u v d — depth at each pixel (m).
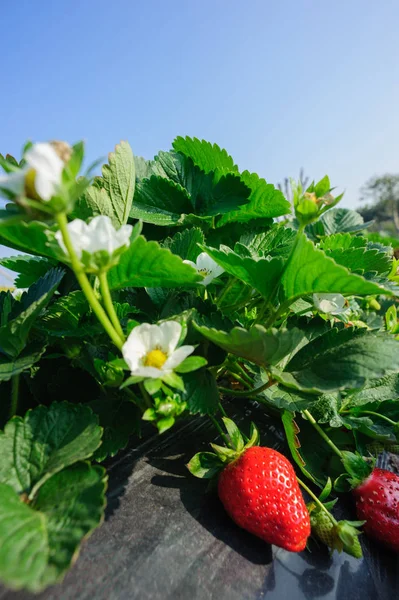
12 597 0.11
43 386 0.18
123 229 0.12
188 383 0.14
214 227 0.26
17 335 0.14
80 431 0.13
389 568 0.18
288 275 0.15
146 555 0.13
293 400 0.16
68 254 0.12
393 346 0.14
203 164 0.27
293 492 0.16
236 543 0.15
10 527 0.10
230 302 0.22
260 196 0.24
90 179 0.11
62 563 0.09
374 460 0.20
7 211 0.13
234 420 0.22
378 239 0.47
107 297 0.13
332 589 0.15
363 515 0.18
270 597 0.14
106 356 0.17
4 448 0.13
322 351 0.16
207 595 0.13
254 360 0.14
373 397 0.20
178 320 0.15
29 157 0.10
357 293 0.14
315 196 0.14
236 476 0.16
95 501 0.11
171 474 0.17
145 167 0.27
